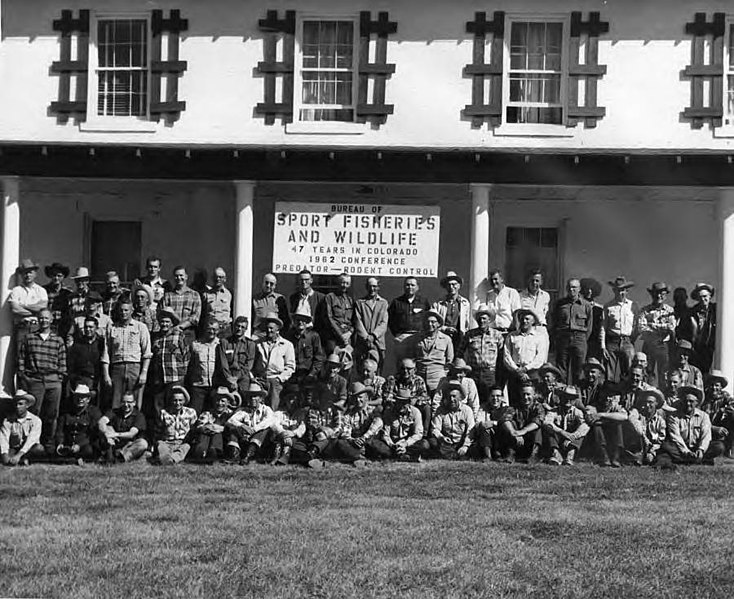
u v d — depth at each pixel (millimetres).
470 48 27625
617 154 25984
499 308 25734
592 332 25547
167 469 22078
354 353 25172
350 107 27781
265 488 20578
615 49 27469
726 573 16250
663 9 27406
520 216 28594
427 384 24484
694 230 28281
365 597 15312
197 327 24828
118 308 23969
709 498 20141
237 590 15461
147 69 28000
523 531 18016
